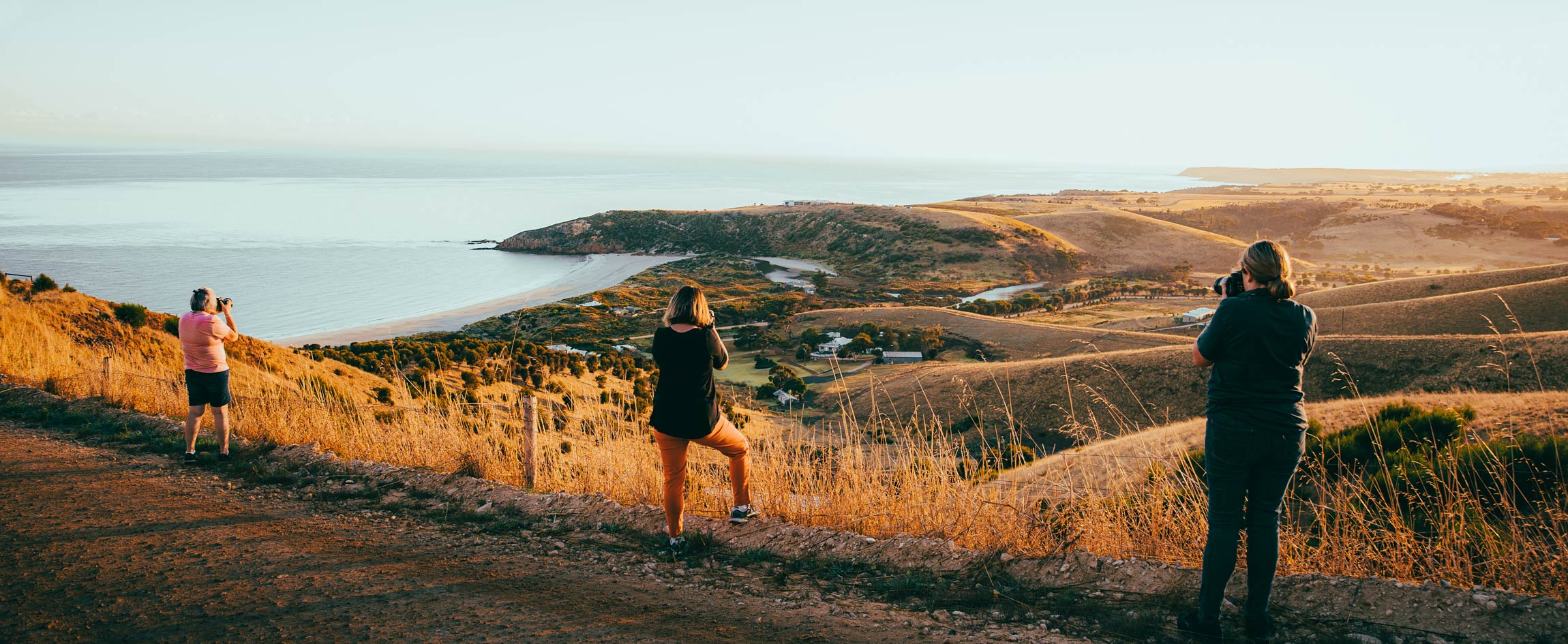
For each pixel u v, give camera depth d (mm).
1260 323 2840
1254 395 2873
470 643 3080
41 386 10188
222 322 6594
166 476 6117
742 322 103875
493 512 5219
